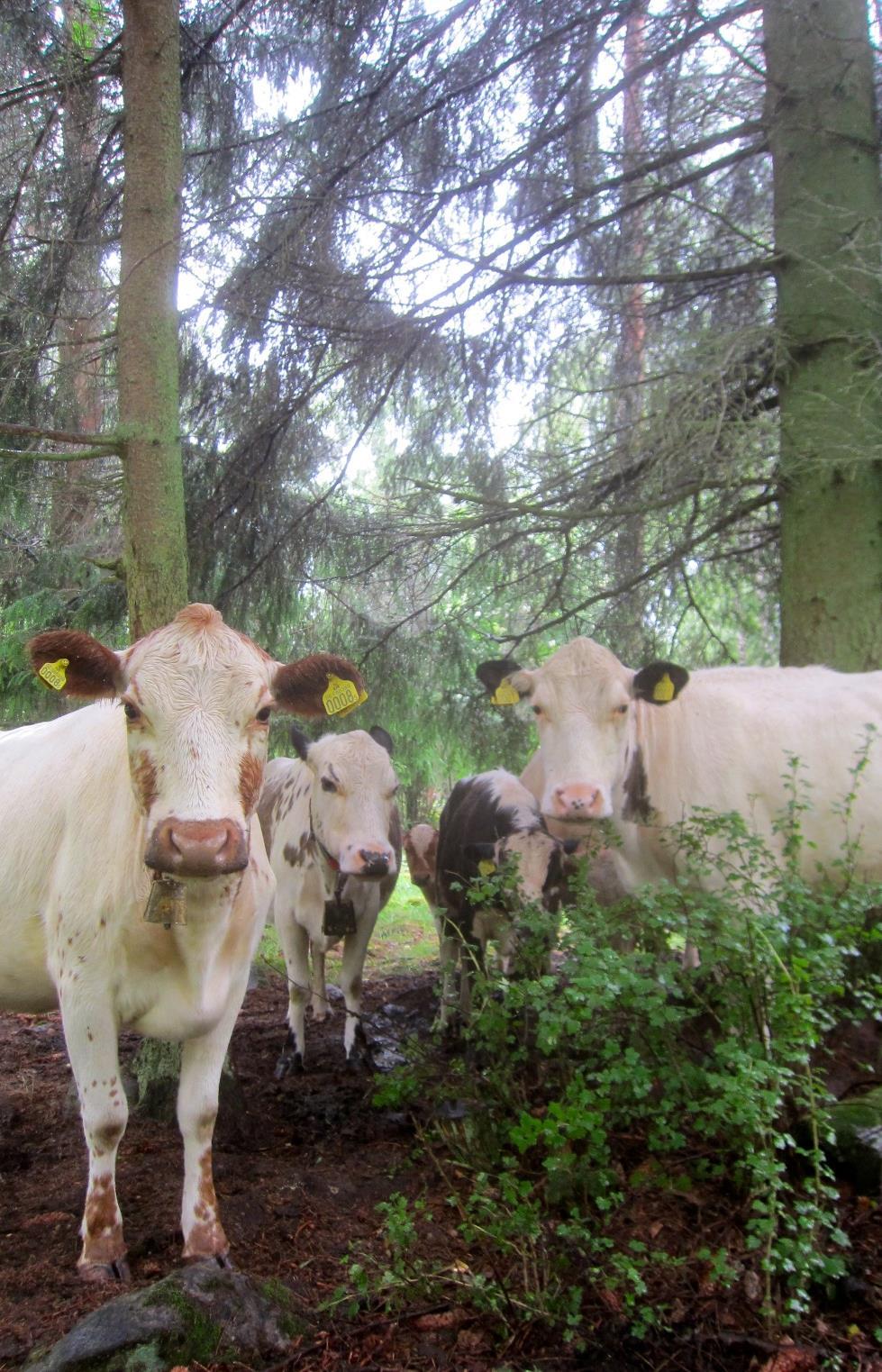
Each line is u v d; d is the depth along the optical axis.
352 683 3.39
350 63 6.23
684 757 4.98
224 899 3.28
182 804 2.96
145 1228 3.61
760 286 6.84
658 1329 2.93
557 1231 3.10
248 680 3.15
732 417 5.72
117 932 3.33
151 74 4.95
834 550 5.80
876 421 5.69
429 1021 6.41
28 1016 6.61
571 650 4.93
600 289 6.61
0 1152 4.35
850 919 3.69
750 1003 3.47
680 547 6.37
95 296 6.20
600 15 5.82
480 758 7.33
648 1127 3.78
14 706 7.63
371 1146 4.41
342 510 6.95
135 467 4.86
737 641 8.45
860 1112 3.70
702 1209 3.48
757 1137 3.38
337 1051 5.86
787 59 6.02
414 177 6.42
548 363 6.80
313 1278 3.35
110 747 3.63
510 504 6.23
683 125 6.40
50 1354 2.79
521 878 4.75
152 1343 2.81
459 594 7.20
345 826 5.57
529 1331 3.04
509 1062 3.95
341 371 6.55
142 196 4.93
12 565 7.49
